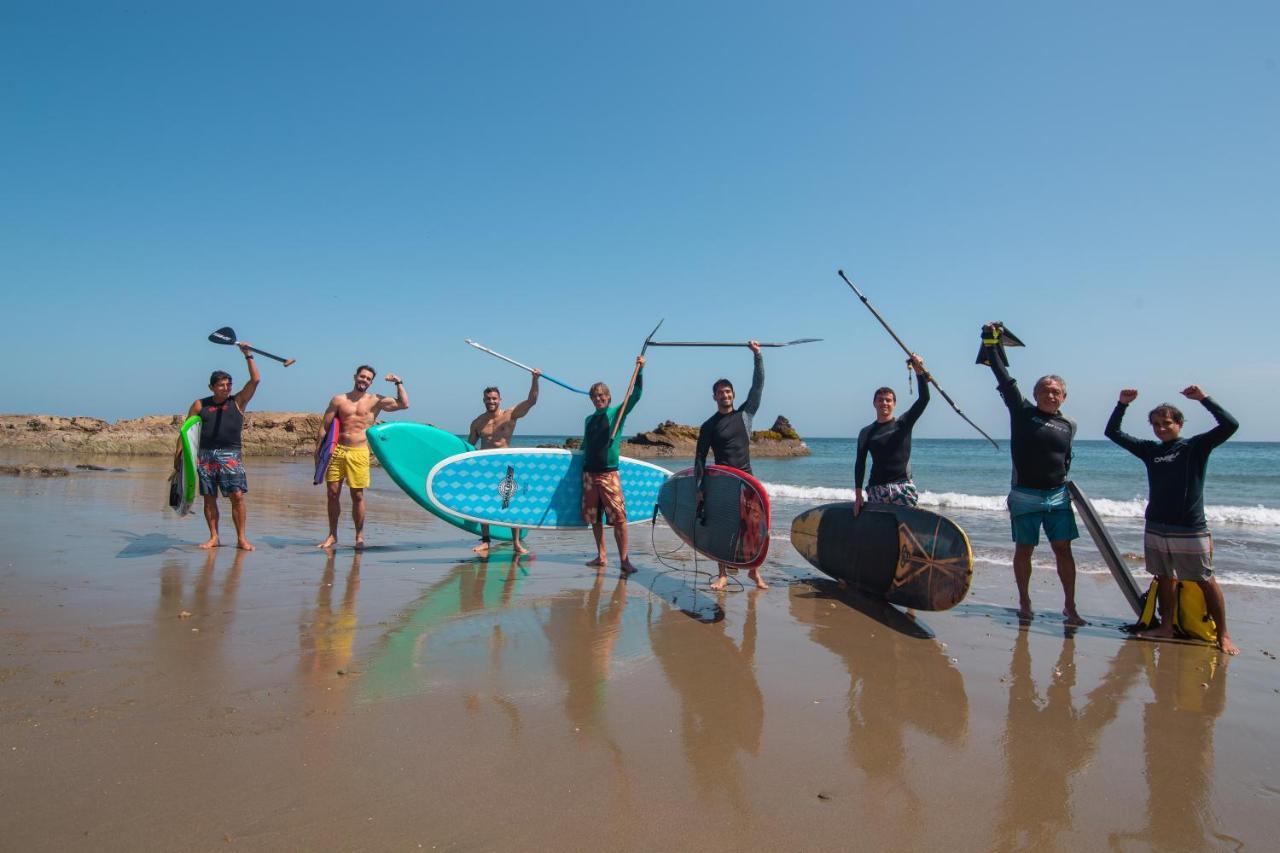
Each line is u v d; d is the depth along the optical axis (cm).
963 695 367
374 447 730
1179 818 252
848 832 237
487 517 719
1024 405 521
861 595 585
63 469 1706
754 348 641
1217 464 3319
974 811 253
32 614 445
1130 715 345
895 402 594
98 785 247
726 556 594
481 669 380
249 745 280
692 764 280
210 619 449
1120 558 526
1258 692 379
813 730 318
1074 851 231
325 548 737
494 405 794
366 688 345
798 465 3606
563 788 257
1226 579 683
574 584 600
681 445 4025
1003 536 966
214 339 668
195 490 681
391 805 241
